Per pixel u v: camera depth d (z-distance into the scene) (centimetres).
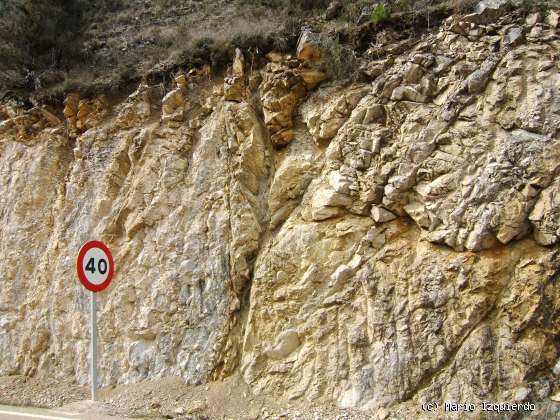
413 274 615
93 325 548
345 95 746
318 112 758
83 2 1255
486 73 676
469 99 672
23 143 970
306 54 790
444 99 689
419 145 669
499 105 655
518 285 571
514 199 602
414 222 656
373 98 728
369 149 699
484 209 608
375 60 766
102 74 989
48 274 835
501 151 629
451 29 729
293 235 691
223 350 671
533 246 588
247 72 833
